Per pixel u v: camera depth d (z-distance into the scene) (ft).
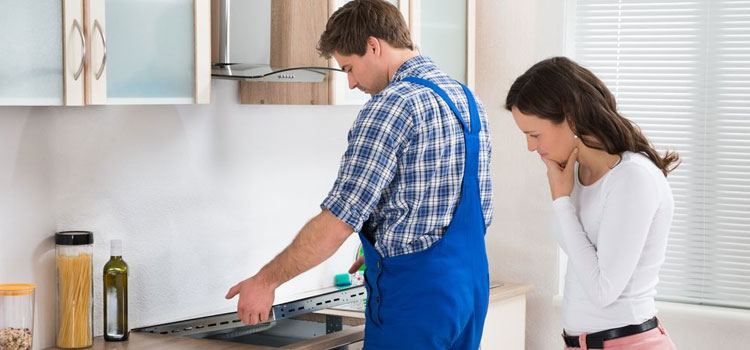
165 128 8.30
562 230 6.69
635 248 6.34
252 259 9.35
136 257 8.12
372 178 6.46
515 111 6.80
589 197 6.67
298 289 9.84
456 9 10.46
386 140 6.51
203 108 8.67
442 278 6.93
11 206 7.07
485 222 7.77
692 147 10.80
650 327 6.56
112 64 6.65
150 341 7.53
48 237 7.36
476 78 11.75
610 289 6.40
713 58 10.63
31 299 6.85
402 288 6.93
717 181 10.68
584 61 11.32
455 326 7.00
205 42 7.37
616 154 6.48
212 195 8.84
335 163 10.34
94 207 7.71
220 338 7.97
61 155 7.41
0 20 5.86
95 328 7.79
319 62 8.63
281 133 9.59
